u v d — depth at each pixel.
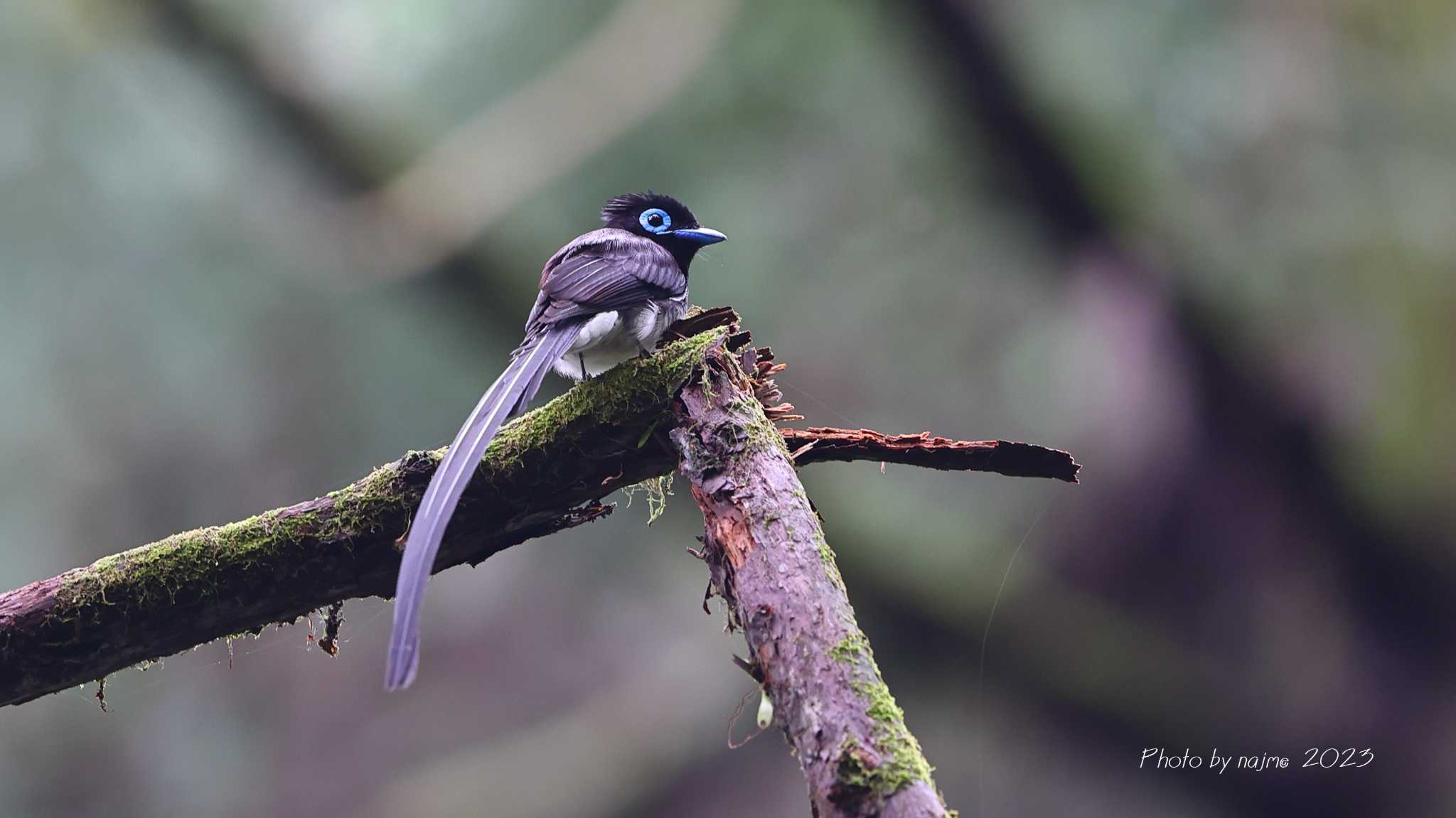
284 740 16.95
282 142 11.72
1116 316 11.18
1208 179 10.88
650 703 16.12
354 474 12.91
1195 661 11.62
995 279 11.66
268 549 5.27
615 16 11.78
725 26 11.29
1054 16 10.88
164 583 5.25
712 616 15.48
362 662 17.56
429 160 11.90
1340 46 10.52
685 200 11.51
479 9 11.90
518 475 5.29
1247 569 11.40
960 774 12.62
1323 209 10.53
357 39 12.05
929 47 10.45
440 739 17.20
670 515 12.70
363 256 11.84
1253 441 10.88
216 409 12.76
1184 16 10.74
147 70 11.82
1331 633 11.11
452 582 17.47
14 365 12.29
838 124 11.35
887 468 12.50
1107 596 11.98
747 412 4.91
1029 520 12.38
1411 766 10.75
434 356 12.54
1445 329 10.30
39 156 11.80
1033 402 12.02
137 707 15.98
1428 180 10.30
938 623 12.05
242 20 11.55
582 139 11.55
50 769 15.40
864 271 11.61
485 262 11.83
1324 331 10.63
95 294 12.20
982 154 10.92
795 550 4.27
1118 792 11.99
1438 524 10.55
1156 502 11.62
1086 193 10.72
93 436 12.95
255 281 12.30
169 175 11.95
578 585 16.39
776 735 15.07
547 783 15.81
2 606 5.22
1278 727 11.16
